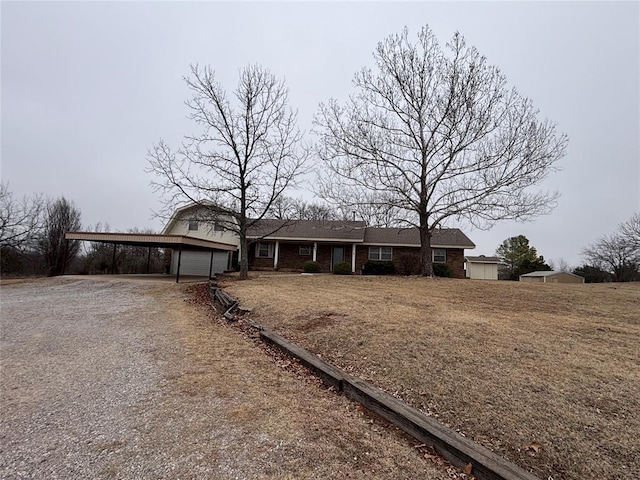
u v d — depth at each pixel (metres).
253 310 8.04
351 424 3.17
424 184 15.43
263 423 3.09
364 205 15.52
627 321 6.61
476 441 2.88
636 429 2.93
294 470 2.41
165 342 5.85
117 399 3.62
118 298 11.05
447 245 21.98
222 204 16.17
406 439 2.94
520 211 14.23
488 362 4.37
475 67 14.31
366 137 15.31
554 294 10.14
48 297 11.41
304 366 4.68
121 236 14.79
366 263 21.48
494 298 9.35
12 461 2.50
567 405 3.32
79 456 2.56
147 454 2.59
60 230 26.25
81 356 5.16
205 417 3.19
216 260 22.39
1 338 6.26
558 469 2.54
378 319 6.49
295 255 23.25
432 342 5.12
